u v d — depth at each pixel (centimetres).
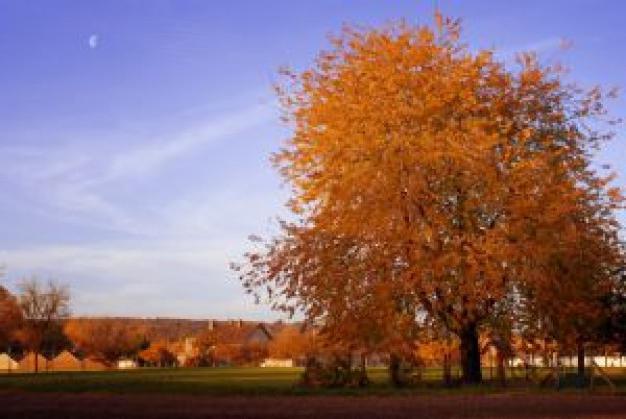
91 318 12900
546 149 3703
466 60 3650
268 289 3609
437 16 3669
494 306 3616
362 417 2181
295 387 3516
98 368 11288
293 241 3622
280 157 3684
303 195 3616
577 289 3650
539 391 3341
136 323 15325
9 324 10538
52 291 10738
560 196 3497
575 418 2161
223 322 15538
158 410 2356
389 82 3528
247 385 3756
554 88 3791
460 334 3659
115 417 2106
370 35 3706
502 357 3759
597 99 3834
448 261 3297
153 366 12450
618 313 4197
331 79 3703
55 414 2189
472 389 3366
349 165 3538
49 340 11869
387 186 3428
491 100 3669
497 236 3369
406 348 3431
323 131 3622
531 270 3412
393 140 3456
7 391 3269
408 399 2925
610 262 3791
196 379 4825
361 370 3650
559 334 3791
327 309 3497
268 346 13850
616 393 3253
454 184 3450
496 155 3481
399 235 3381
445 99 3506
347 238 3475
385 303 3375
